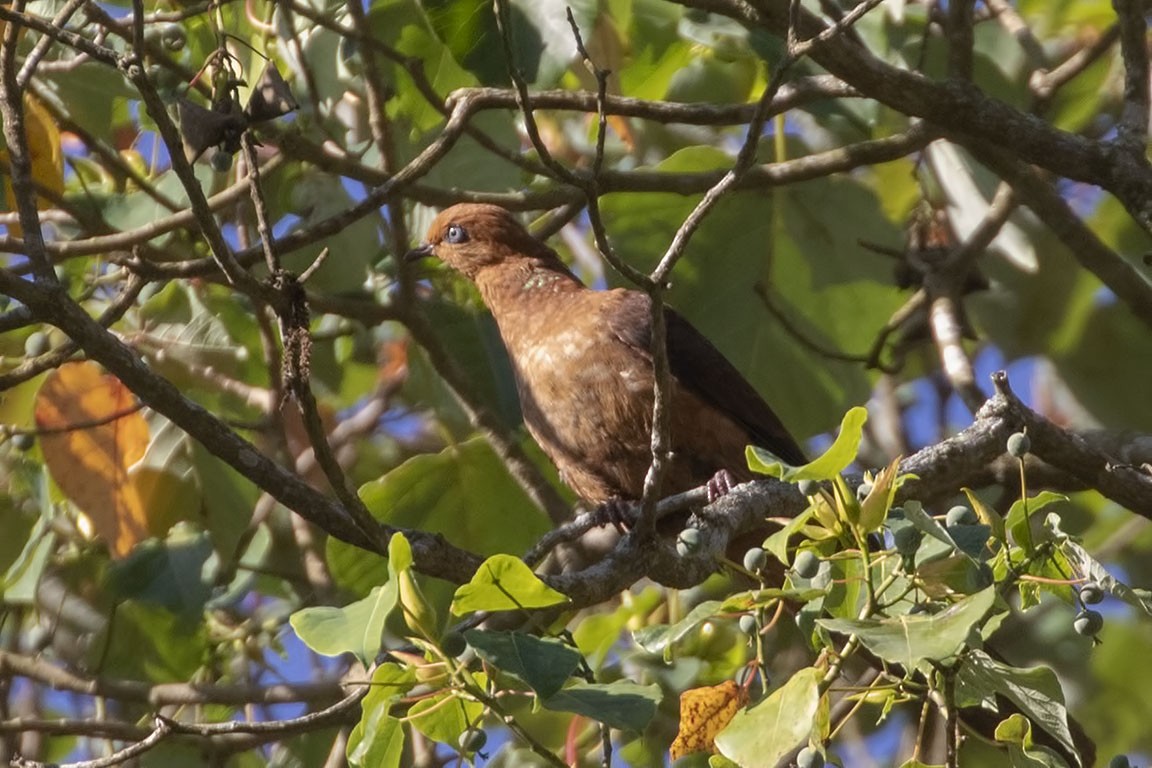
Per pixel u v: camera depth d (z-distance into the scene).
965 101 9.98
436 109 11.16
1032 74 12.55
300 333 7.01
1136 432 12.12
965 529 6.36
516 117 13.01
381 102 11.27
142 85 6.92
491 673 6.39
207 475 11.73
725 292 12.56
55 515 12.40
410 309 12.04
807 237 12.55
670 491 10.77
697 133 13.80
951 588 6.30
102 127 11.45
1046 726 6.36
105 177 12.59
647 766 10.98
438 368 12.18
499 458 12.50
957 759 6.47
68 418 11.17
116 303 9.27
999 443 8.94
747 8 9.90
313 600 12.14
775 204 12.52
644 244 12.47
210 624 12.55
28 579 11.27
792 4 7.29
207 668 12.30
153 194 10.83
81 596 12.36
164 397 7.62
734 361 12.60
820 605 6.56
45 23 7.40
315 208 12.12
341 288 12.18
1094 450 9.20
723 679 11.30
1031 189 11.34
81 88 11.34
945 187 12.78
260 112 8.88
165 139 6.95
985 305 13.39
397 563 6.11
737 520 8.56
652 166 13.38
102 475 11.23
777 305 12.59
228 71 9.05
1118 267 11.38
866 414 6.07
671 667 10.98
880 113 13.01
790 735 6.21
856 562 6.59
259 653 12.23
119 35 10.00
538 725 11.26
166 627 12.17
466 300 13.05
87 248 10.12
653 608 11.69
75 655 12.20
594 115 13.35
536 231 12.55
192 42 11.38
